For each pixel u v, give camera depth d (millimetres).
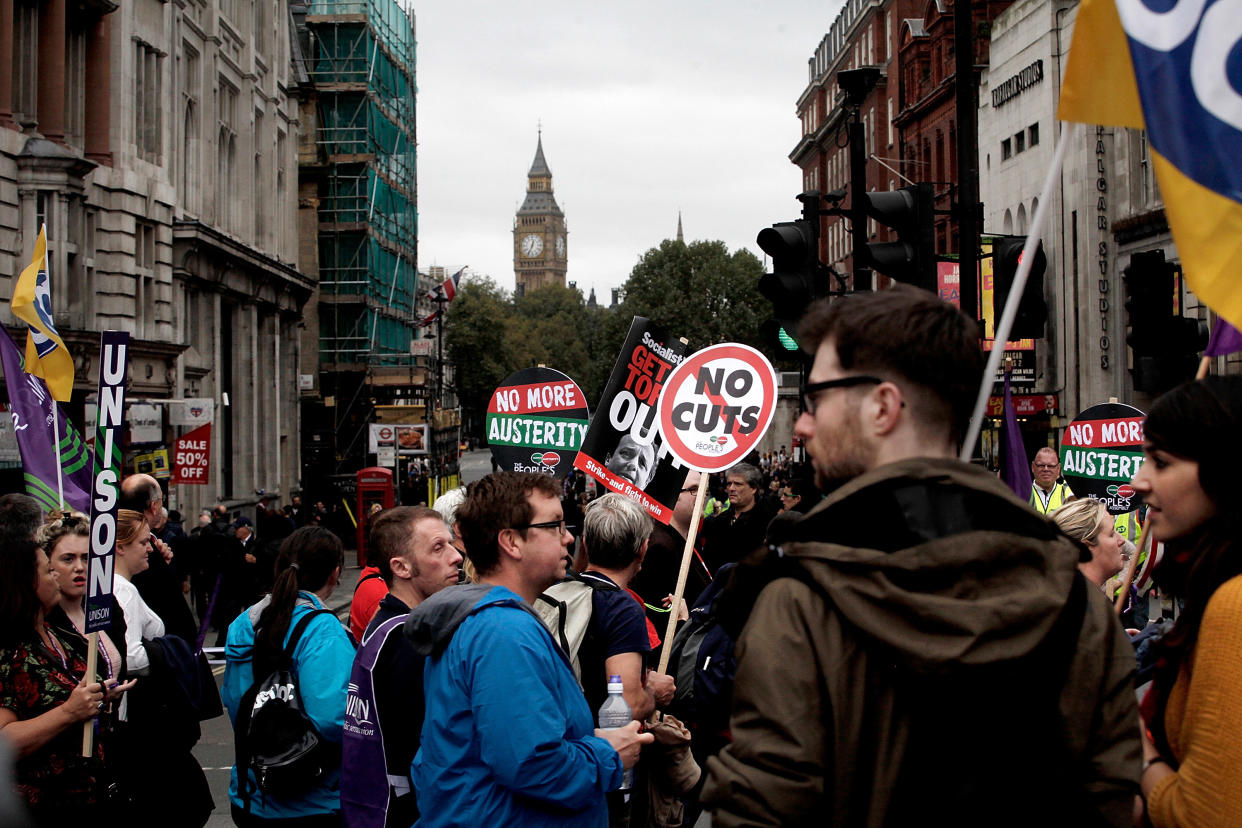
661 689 5320
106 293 27906
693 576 8773
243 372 40188
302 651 5406
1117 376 35781
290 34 56594
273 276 41688
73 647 5504
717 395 6609
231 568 20141
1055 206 38438
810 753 2207
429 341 64562
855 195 10031
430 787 3742
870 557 2205
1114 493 11250
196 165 35875
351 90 60969
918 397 2402
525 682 3574
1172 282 7496
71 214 26094
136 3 29969
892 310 2426
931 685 2141
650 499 7867
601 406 7934
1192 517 3010
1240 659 2523
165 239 31234
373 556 5609
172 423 28141
